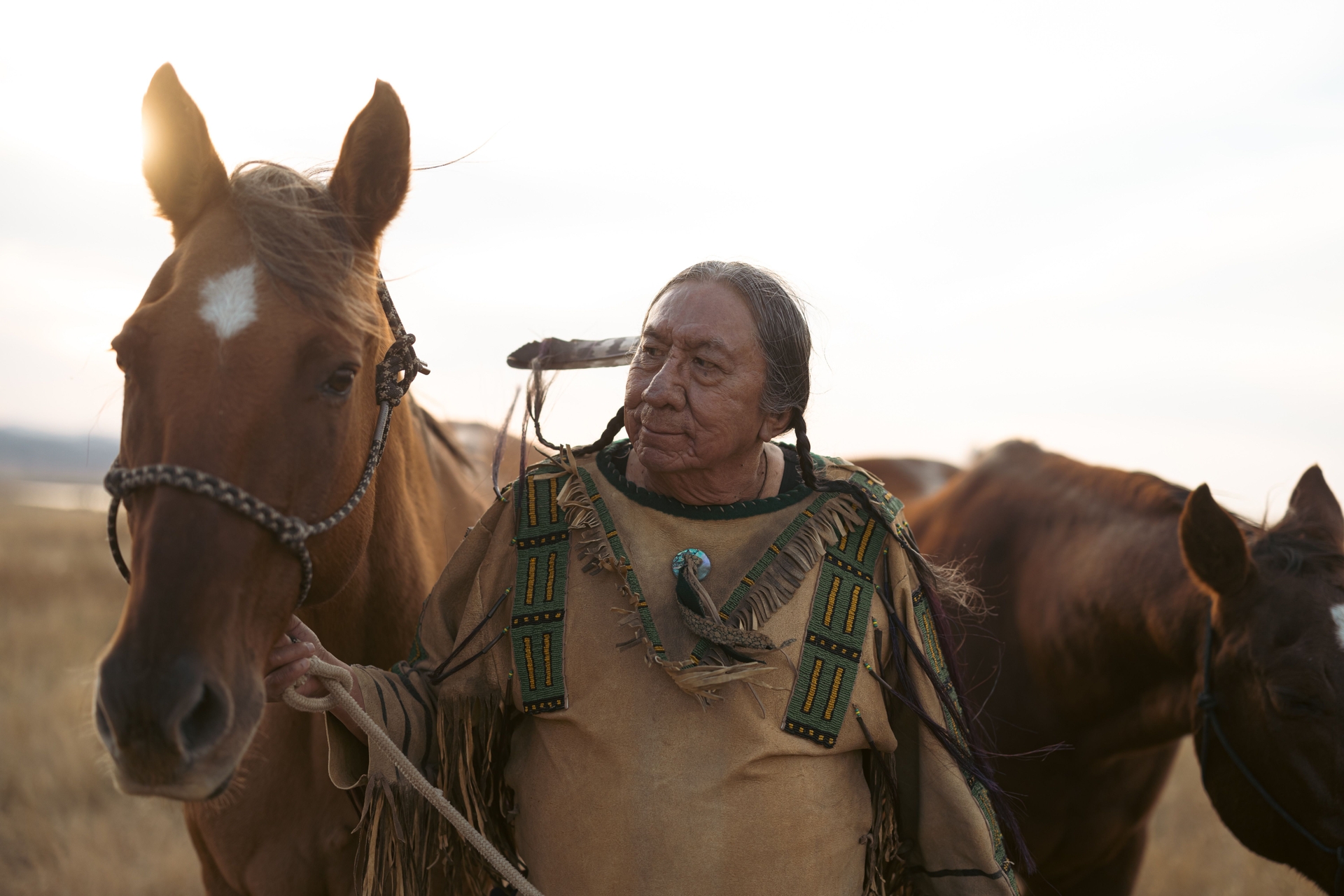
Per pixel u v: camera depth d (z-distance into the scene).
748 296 1.52
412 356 1.65
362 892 1.59
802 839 1.50
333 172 1.54
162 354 1.28
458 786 1.62
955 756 1.58
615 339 1.87
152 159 1.47
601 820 1.50
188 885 3.68
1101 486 2.94
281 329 1.32
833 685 1.51
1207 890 3.78
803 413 1.57
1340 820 2.04
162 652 1.17
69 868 3.68
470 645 1.65
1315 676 2.06
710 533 1.57
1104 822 2.91
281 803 1.87
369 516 1.62
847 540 1.59
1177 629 2.44
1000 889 1.56
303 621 1.87
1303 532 2.32
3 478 72.31
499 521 1.71
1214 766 2.32
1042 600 2.88
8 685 6.03
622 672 1.51
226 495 1.25
